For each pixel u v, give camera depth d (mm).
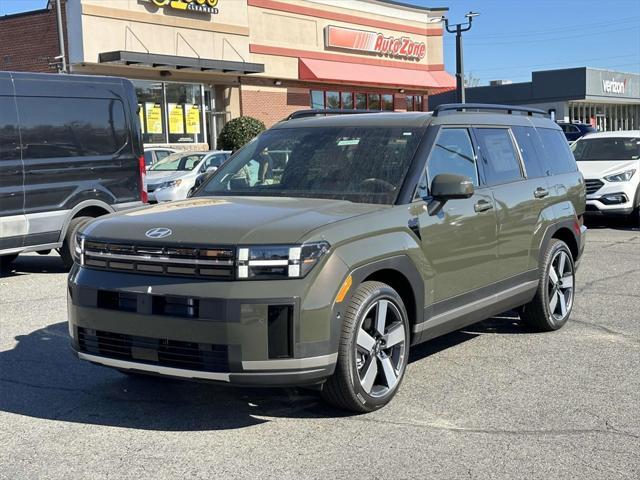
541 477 3877
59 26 21312
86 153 10086
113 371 5754
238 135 25188
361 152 5504
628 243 12594
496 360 5992
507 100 52531
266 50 27688
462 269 5473
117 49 22359
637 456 4137
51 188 9680
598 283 9164
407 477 3881
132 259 4422
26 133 9406
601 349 6297
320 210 4734
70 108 9906
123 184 10555
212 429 4566
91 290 4512
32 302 8352
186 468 4004
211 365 4180
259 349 4133
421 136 5449
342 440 4371
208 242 4230
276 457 4137
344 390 4535
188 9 24219
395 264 4781
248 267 4164
